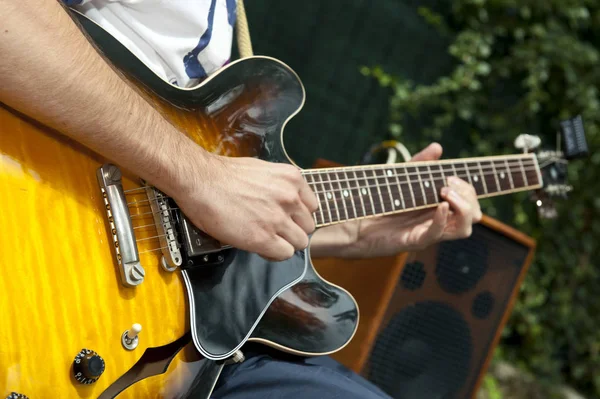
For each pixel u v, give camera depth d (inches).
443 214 59.4
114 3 43.2
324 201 50.9
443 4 121.7
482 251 75.9
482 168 64.3
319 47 107.9
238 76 47.3
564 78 134.4
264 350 48.3
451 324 73.9
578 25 136.2
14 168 33.3
